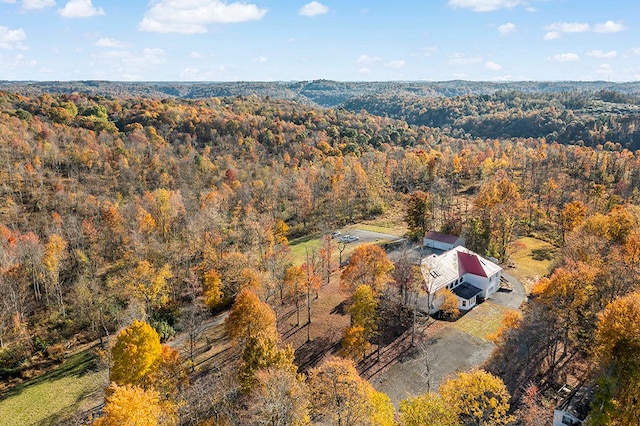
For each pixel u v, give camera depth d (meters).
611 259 63.84
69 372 60.81
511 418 39.16
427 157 160.88
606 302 56.03
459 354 59.56
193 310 65.12
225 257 84.12
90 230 91.75
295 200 126.25
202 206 105.69
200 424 44.09
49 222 99.94
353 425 38.34
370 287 63.62
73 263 88.19
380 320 67.12
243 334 55.56
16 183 116.06
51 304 77.56
